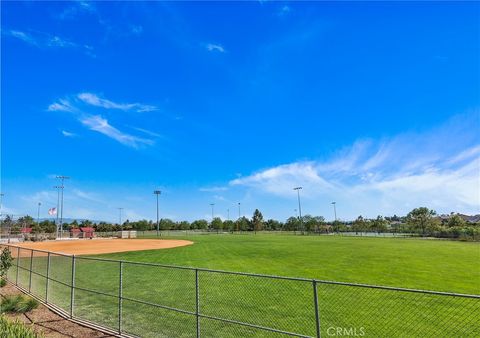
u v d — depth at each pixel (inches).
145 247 1510.8
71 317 369.7
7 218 3597.4
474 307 402.0
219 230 4520.2
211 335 314.2
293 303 421.4
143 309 406.6
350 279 595.5
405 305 411.5
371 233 3260.3
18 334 228.7
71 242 2081.7
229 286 529.3
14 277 651.5
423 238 2222.0
